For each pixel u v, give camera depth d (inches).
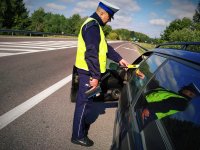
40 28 3499.0
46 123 149.6
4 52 446.3
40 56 450.3
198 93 54.0
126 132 75.3
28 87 223.8
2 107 167.8
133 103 88.8
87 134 142.3
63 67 355.6
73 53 578.2
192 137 46.6
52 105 181.9
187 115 52.8
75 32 3631.9
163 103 65.4
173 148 48.9
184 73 65.4
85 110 124.3
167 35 2420.0
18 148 118.6
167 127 56.1
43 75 283.3
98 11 112.7
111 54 141.6
